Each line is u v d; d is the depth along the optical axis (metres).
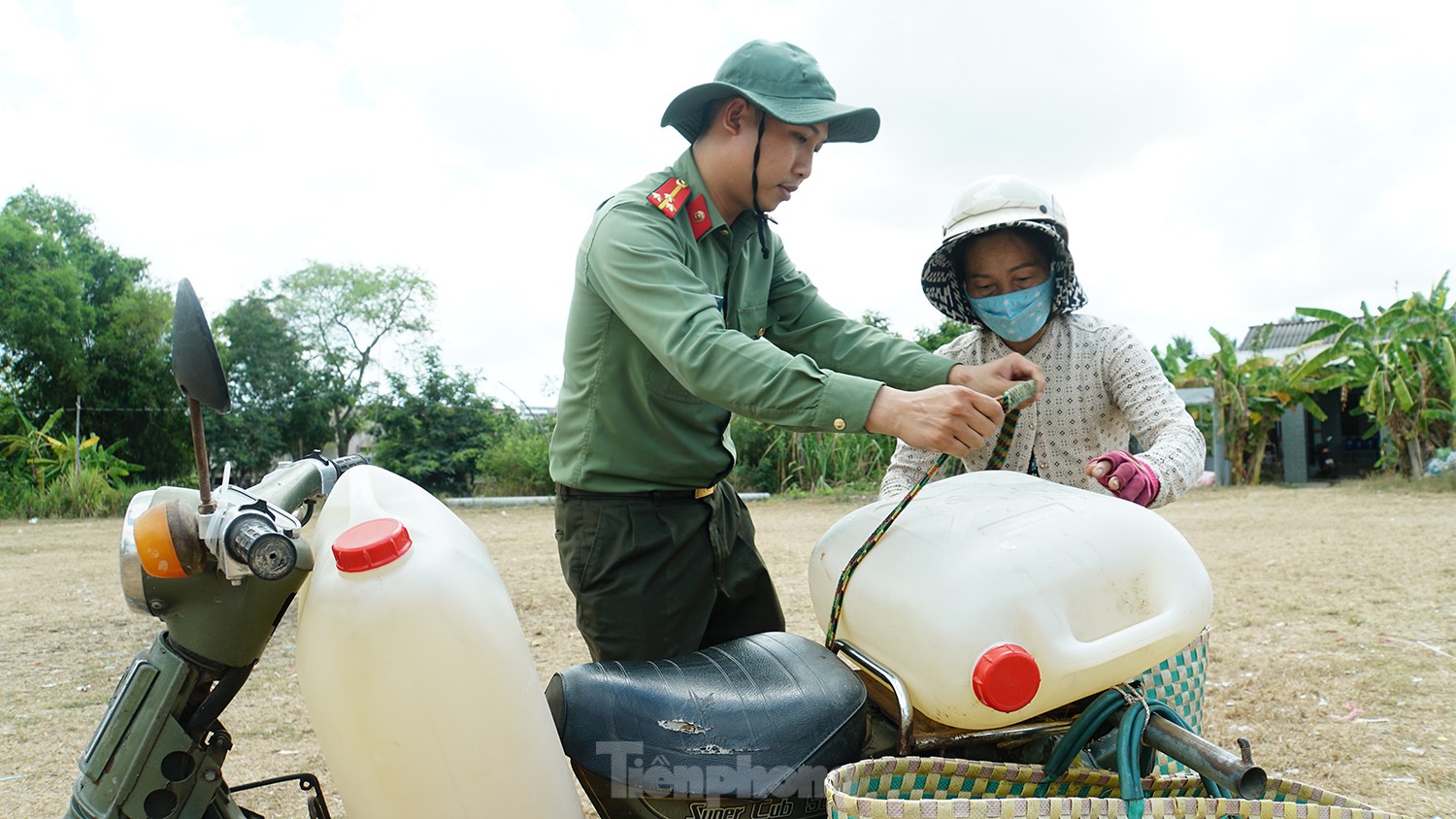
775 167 1.95
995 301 2.10
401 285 28.77
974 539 1.45
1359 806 1.35
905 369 2.04
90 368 22.03
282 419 23.97
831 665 1.55
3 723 3.66
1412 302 14.68
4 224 21.77
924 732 1.57
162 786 1.25
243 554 1.17
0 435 18.33
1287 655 4.29
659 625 1.97
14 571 7.86
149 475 22.70
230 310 24.06
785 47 1.97
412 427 19.03
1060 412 2.15
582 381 1.95
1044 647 1.35
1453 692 3.69
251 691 4.05
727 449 2.05
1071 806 1.23
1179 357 21.86
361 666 1.16
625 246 1.75
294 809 2.82
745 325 2.13
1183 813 1.27
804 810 1.44
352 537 1.21
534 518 12.40
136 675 1.25
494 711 1.20
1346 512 10.48
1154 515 1.51
